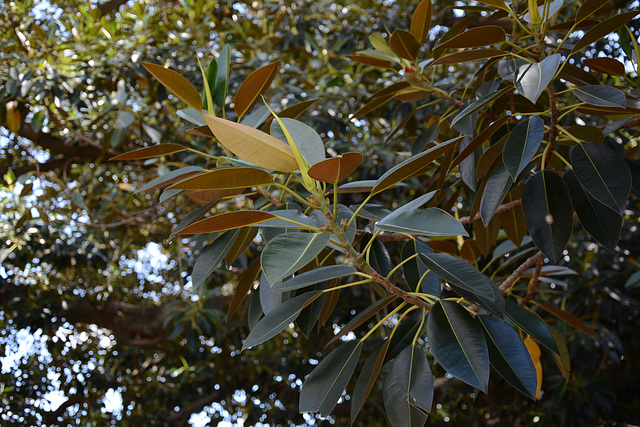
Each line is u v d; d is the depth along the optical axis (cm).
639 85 175
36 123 408
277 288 128
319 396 141
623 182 139
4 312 570
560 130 155
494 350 133
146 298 676
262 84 163
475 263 226
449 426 670
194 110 173
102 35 414
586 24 172
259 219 122
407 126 365
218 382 633
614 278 436
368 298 467
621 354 527
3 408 579
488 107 201
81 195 424
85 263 471
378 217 163
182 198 490
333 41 473
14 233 427
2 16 430
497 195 152
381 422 614
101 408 649
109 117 416
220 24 457
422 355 137
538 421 592
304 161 117
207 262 166
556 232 147
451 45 153
